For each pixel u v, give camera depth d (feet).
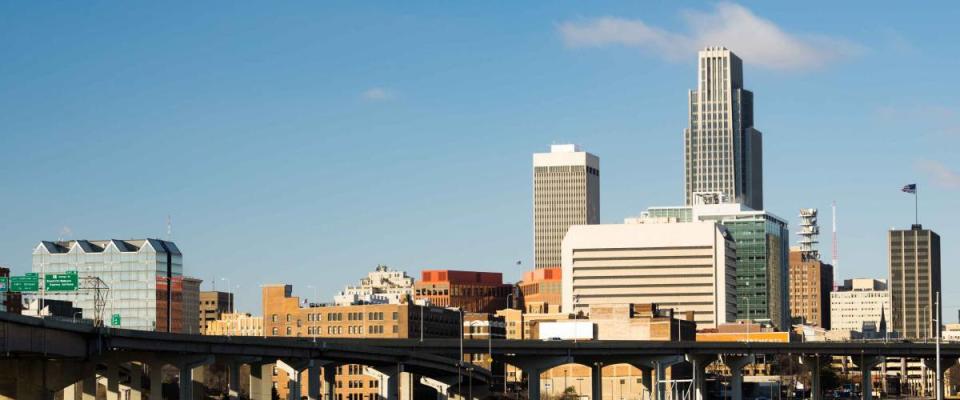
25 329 630.74
